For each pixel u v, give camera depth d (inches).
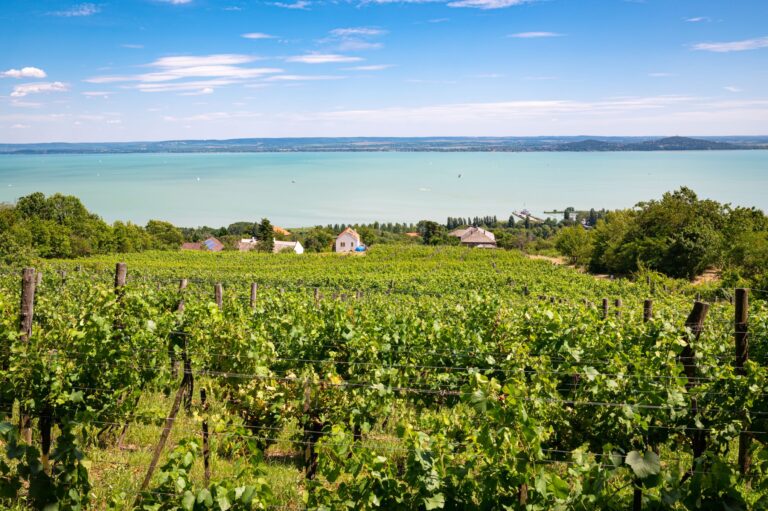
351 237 4308.6
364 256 2632.9
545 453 218.8
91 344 252.4
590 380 227.9
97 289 312.0
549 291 1206.3
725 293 1009.5
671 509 175.6
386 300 757.9
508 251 2847.0
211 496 177.8
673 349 241.4
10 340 249.9
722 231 1934.1
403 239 5241.1
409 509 177.5
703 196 7834.6
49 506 192.1
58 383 225.0
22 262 1533.0
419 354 368.5
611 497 179.3
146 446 280.7
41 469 191.9
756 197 7613.2
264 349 282.2
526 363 280.2
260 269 2043.6
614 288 1222.3
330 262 2406.5
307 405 256.2
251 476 196.1
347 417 264.7
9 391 229.9
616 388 221.8
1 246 1601.9
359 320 401.4
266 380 264.1
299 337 360.5
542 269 1995.6
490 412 178.7
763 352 349.4
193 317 330.3
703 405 231.1
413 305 615.8
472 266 2185.0
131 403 261.0
